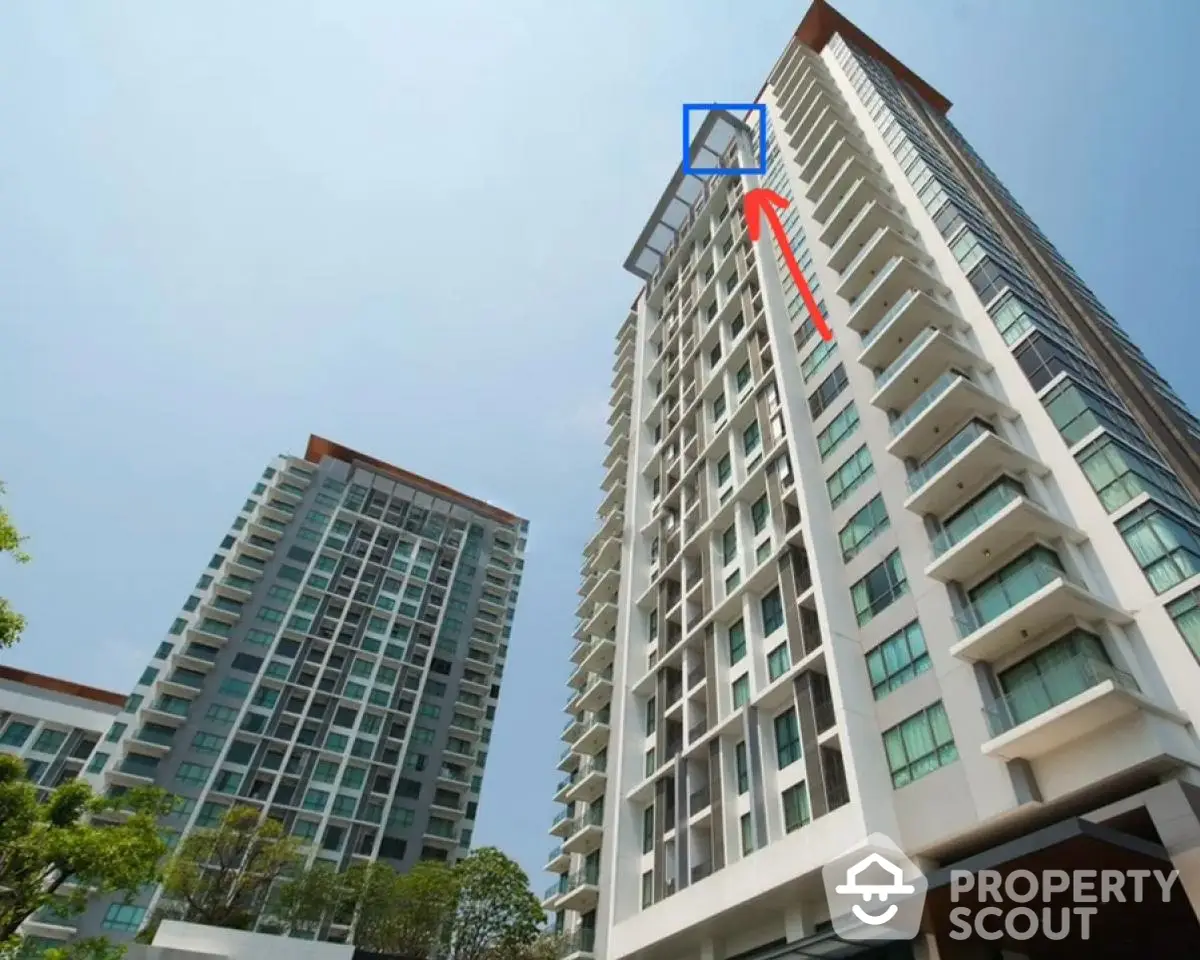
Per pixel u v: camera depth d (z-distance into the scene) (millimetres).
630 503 51750
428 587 88562
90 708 78438
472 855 44969
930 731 22953
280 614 77062
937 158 44875
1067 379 26000
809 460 33969
